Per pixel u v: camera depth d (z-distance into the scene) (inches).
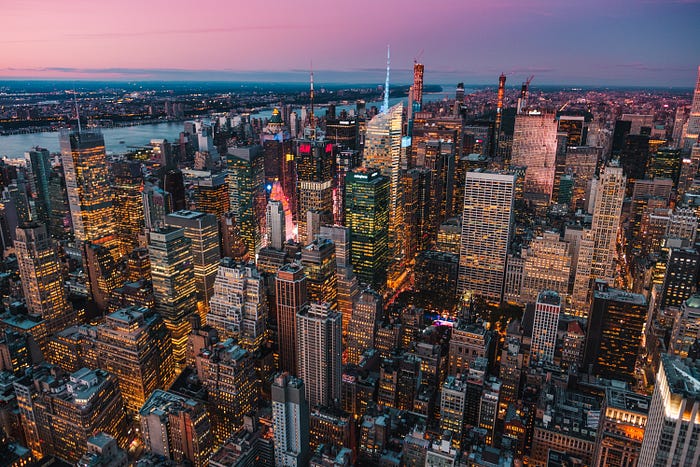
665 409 6555.1
